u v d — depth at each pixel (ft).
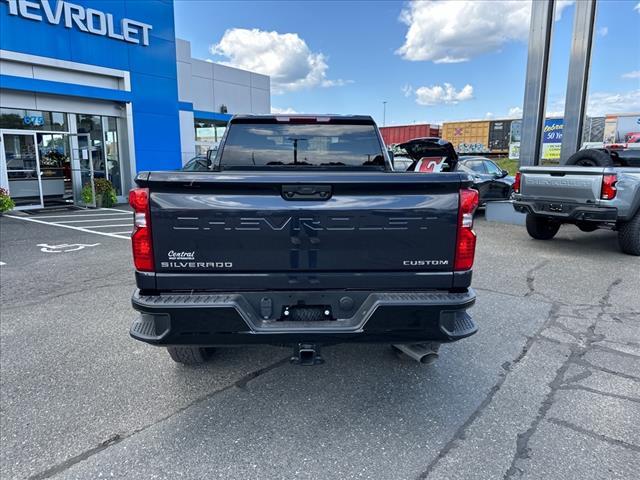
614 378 11.64
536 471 8.23
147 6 50.88
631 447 8.89
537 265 23.20
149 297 8.91
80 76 46.32
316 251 8.96
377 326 8.89
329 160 14.43
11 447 8.95
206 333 8.80
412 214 8.91
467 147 119.75
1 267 22.85
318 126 14.32
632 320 15.65
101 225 35.99
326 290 9.11
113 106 49.55
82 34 45.27
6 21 39.73
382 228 8.93
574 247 27.73
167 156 54.85
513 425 9.65
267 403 10.55
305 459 8.61
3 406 10.41
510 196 44.78
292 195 8.81
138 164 51.88
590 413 10.07
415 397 10.79
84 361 12.64
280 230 8.86
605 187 23.48
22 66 41.68
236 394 10.94
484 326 15.08
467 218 9.03
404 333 8.99
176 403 10.55
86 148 47.62
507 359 12.73
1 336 14.32
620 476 8.10
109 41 47.65
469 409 10.28
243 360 12.73
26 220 38.68
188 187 8.71
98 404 10.50
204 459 8.61
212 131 93.45
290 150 14.34
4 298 18.01
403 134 121.29
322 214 8.83
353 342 9.01
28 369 12.17
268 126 14.23
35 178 44.68
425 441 9.13
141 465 8.44
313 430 9.51
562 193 25.21
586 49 37.96
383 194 8.88
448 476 8.13
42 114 44.34
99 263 23.66
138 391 11.07
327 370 12.14
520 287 19.45
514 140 112.88
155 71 52.49
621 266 23.02
